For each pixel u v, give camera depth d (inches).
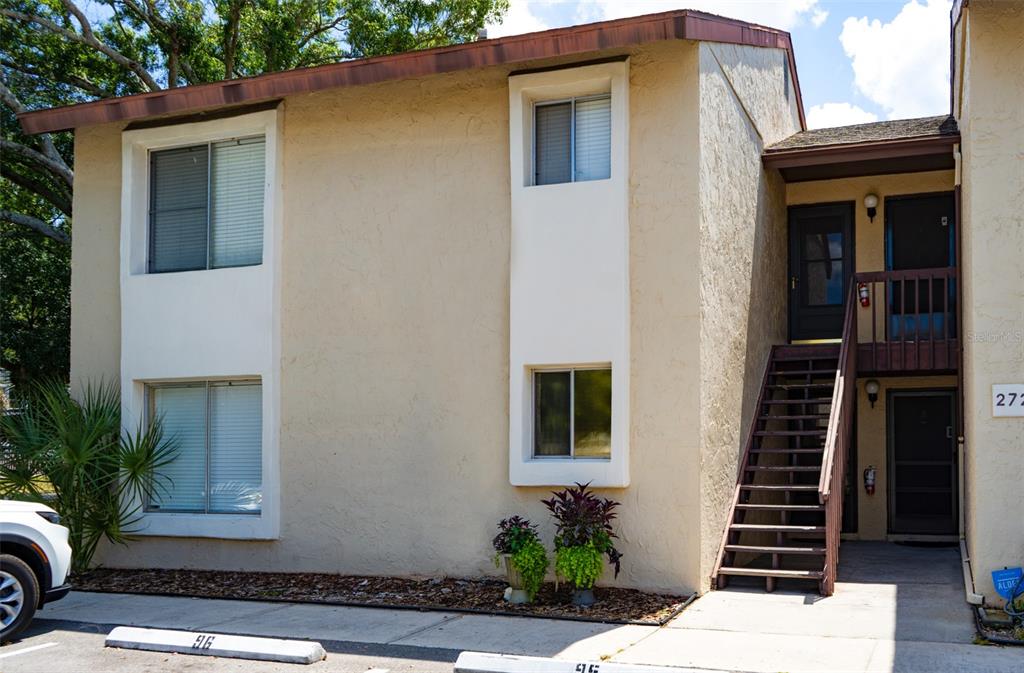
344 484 476.7
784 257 608.1
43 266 1048.2
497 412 451.5
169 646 340.8
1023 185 368.8
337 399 480.7
